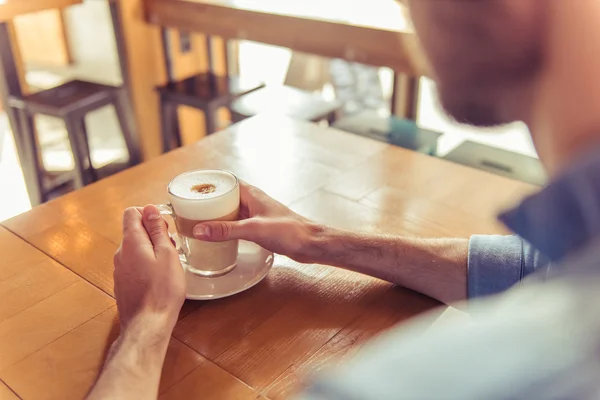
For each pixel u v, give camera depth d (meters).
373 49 1.88
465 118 0.51
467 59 0.44
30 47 3.83
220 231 0.89
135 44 2.44
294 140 1.28
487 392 0.35
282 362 0.80
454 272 0.90
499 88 0.45
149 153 2.64
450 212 1.05
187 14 2.30
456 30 0.43
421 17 0.45
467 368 0.36
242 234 0.90
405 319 0.86
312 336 0.84
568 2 0.39
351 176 1.15
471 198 1.09
